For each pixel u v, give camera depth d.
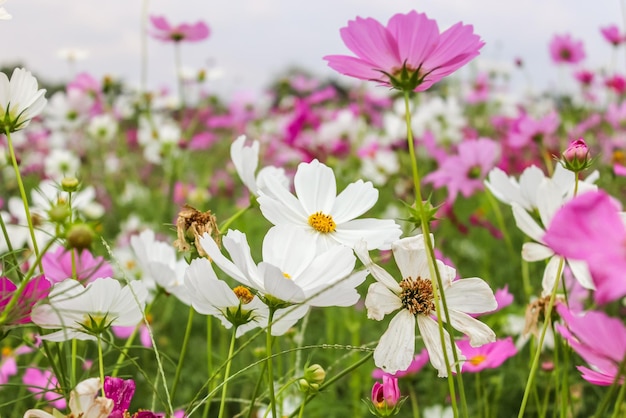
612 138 2.26
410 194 1.78
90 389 0.57
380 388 0.64
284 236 0.63
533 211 0.79
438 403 1.07
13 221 1.38
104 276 0.69
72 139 2.90
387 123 2.26
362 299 1.23
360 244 0.62
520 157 1.88
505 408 1.03
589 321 0.52
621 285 0.47
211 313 0.64
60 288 0.61
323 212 0.68
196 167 2.76
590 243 0.49
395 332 0.62
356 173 2.01
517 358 1.07
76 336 0.62
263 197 0.66
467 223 1.85
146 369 1.22
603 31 2.22
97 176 2.73
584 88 2.73
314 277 0.62
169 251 0.79
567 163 0.67
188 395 1.15
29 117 0.66
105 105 2.62
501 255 1.75
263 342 1.03
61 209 0.55
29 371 0.91
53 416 0.57
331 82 3.51
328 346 0.61
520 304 1.41
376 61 0.60
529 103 3.12
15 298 0.56
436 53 0.60
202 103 2.84
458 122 2.38
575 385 0.96
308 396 0.66
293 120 2.21
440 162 1.90
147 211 2.36
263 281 0.59
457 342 0.76
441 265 0.63
